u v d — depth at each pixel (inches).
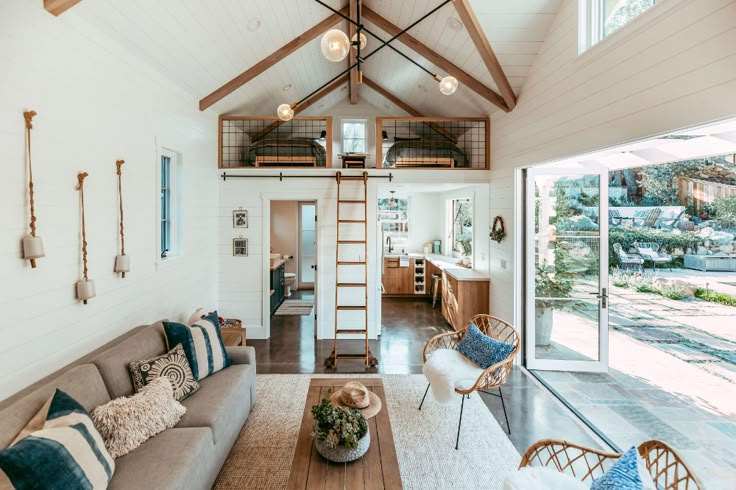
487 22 128.5
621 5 104.0
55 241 86.0
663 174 259.4
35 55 79.7
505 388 138.0
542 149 137.3
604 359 150.9
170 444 76.0
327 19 168.2
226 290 196.7
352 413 80.1
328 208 197.8
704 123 73.6
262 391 134.6
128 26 105.0
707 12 71.7
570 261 153.6
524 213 159.8
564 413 120.3
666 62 81.6
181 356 99.3
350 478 68.2
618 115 97.3
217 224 194.2
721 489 86.7
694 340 190.1
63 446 56.9
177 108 146.9
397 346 185.9
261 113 225.9
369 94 264.2
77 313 93.3
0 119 72.1
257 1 130.9
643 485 53.0
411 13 148.6
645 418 117.8
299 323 225.8
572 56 117.4
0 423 59.7
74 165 91.6
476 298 192.9
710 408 123.6
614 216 286.0
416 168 195.8
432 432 109.8
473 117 195.6
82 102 94.0
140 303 121.8
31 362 80.0
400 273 296.0
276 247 323.9
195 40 128.4
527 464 72.8
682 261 250.8
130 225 115.4
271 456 97.4
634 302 259.0
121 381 87.0
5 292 73.9
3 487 54.7
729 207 227.1
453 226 290.7
